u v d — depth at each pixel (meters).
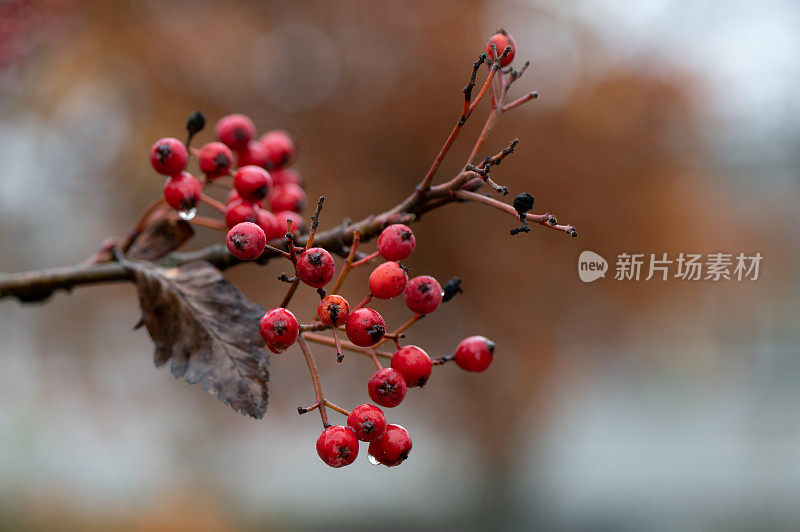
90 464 11.59
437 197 1.21
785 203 10.23
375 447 1.19
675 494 11.92
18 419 11.36
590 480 13.10
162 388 10.66
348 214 11.30
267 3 11.18
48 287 1.40
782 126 9.24
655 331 12.14
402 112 11.09
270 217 1.38
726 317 11.59
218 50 10.84
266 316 1.08
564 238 10.93
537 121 10.88
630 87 10.49
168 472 10.52
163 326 1.25
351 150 11.39
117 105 10.47
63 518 9.23
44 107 8.20
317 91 11.33
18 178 8.91
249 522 10.17
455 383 11.43
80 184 9.77
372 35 11.20
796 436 14.64
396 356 1.20
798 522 10.12
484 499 11.52
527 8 10.81
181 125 10.91
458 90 11.16
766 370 13.88
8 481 10.40
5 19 3.42
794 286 10.48
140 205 10.74
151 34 10.55
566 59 10.80
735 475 12.77
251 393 1.18
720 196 10.76
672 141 10.84
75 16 4.07
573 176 10.87
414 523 10.78
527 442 11.79
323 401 1.15
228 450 10.53
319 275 1.07
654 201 10.81
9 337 11.23
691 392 16.84
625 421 17.72
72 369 11.15
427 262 11.19
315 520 10.65
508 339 11.45
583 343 12.17
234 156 1.58
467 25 11.11
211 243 9.95
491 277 11.09
